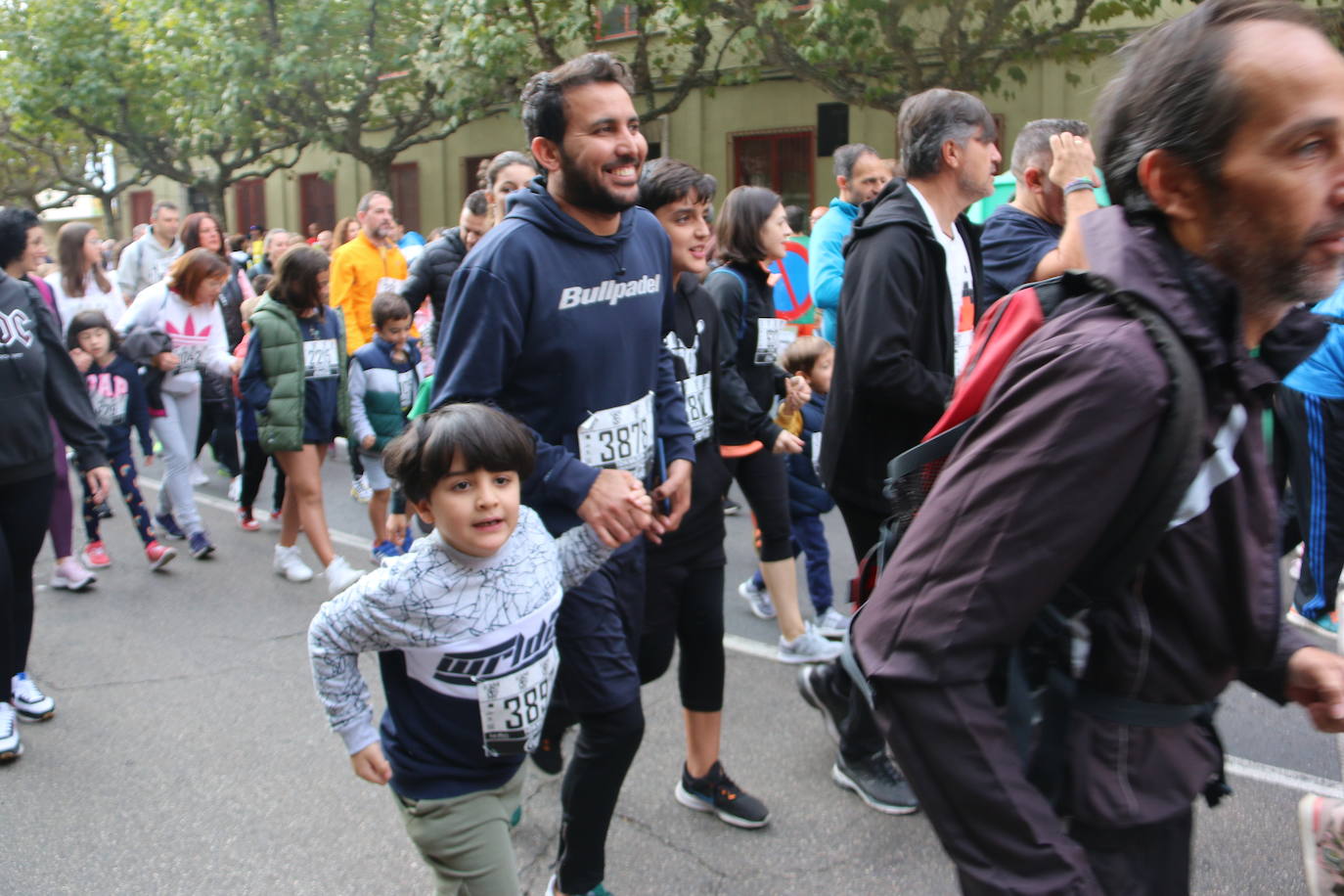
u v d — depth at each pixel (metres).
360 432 5.57
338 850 3.02
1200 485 1.20
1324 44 1.16
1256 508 1.27
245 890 2.84
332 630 2.05
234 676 4.29
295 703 4.03
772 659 4.41
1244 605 1.26
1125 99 1.25
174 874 2.91
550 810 3.23
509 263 2.22
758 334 3.88
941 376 2.88
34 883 2.87
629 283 2.40
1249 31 1.16
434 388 2.28
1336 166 1.14
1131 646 1.26
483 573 2.07
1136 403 1.12
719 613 3.06
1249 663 1.30
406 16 16.06
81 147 27.94
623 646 2.45
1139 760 1.29
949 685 1.19
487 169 4.62
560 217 2.28
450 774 2.14
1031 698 1.30
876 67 11.38
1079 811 1.29
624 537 2.24
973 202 3.09
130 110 20.34
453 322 2.25
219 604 5.22
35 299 3.84
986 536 1.18
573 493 2.22
